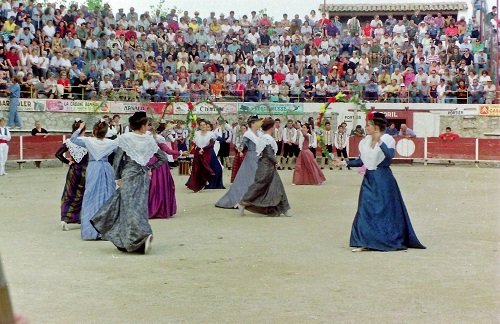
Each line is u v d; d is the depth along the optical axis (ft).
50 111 74.90
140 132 25.52
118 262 22.95
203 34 95.45
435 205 40.09
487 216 35.17
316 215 35.91
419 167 77.92
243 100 88.48
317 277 20.39
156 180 34.71
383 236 25.05
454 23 100.89
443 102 89.61
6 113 71.26
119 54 84.23
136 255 24.27
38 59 76.13
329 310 16.52
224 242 27.14
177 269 21.75
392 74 91.66
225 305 17.07
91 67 80.59
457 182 56.90
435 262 22.72
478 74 93.86
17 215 35.50
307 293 18.33
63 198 30.60
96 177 28.22
